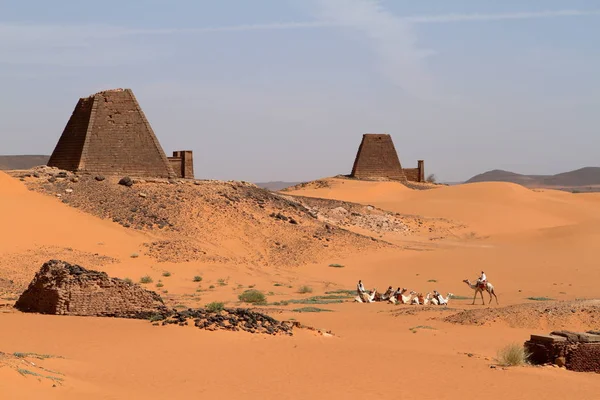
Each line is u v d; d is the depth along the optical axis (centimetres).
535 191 15575
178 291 5869
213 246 7631
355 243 8575
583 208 13538
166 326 3288
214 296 5631
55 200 7862
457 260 7969
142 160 8956
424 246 9462
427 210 12606
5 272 5794
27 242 6638
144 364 2652
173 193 8575
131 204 8094
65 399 1958
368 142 16225
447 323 4256
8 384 1948
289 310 4825
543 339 3020
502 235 10531
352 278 7094
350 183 15438
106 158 8756
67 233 7069
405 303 5412
